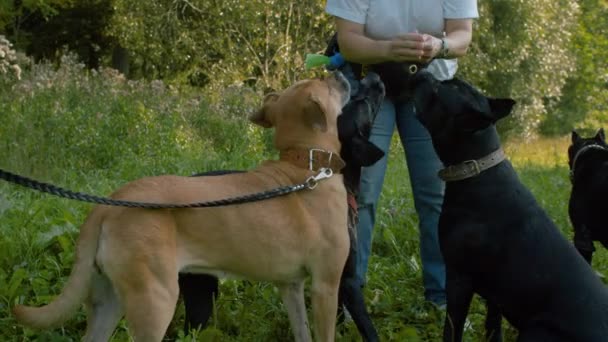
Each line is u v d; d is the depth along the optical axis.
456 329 4.30
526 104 22.69
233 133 11.61
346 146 4.53
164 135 10.20
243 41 18.34
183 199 3.79
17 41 21.77
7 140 8.99
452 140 4.29
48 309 3.58
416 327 5.03
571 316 3.83
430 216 5.23
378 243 6.62
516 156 16.86
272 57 18.27
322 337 4.18
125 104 10.68
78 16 23.25
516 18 21.09
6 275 5.03
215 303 4.62
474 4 4.99
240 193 4.00
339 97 4.48
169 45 18.36
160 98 11.89
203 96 13.36
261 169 4.21
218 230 3.86
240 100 12.73
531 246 4.07
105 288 3.82
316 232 4.12
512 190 4.23
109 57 23.56
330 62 5.15
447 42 4.78
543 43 22.16
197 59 18.44
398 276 5.87
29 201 6.79
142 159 9.42
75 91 10.97
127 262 3.59
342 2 4.90
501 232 4.13
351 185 4.60
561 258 4.01
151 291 3.60
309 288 5.18
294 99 4.33
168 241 3.69
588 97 29.05
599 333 3.75
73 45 23.80
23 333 4.45
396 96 5.02
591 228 5.57
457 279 4.29
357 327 4.50
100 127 9.87
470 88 4.34
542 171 12.23
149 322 3.59
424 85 4.39
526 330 3.98
